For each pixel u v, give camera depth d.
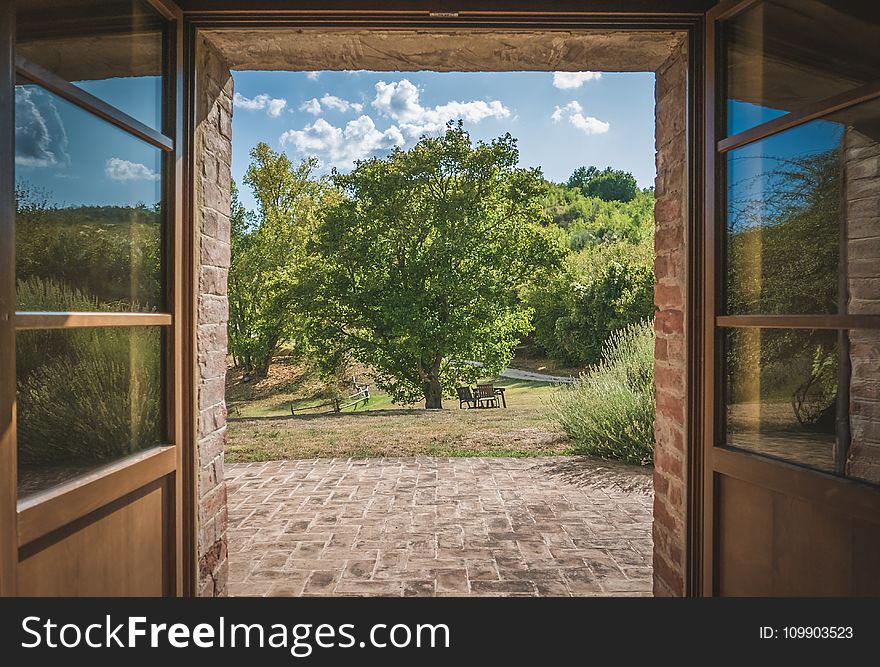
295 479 5.57
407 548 3.83
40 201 1.55
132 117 1.97
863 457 1.68
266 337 20.36
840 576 1.70
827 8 1.79
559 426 7.63
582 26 2.36
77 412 1.69
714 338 2.25
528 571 3.45
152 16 2.14
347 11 2.31
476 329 14.31
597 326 20.77
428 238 14.45
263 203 20.48
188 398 2.35
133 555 1.96
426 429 7.94
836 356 1.77
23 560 1.43
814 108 1.83
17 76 1.45
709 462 2.27
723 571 2.23
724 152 2.25
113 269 1.90
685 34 2.40
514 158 14.80
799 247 1.91
